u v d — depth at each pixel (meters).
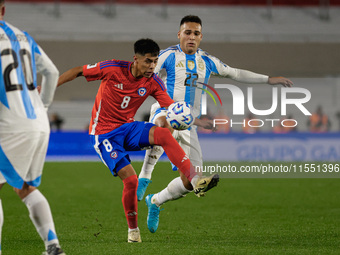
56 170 58.66
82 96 98.44
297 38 104.12
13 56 14.94
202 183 19.09
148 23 111.06
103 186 45.91
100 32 105.31
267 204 35.38
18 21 107.75
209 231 24.73
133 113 21.78
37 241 21.88
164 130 20.55
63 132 73.06
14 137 14.77
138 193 25.73
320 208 33.44
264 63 101.12
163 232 24.55
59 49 98.19
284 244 20.70
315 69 101.31
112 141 21.27
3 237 22.94
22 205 34.25
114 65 21.03
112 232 24.52
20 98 14.86
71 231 24.77
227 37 103.19
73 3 115.31
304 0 119.25
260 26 112.50
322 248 19.62
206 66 25.31
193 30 24.88
